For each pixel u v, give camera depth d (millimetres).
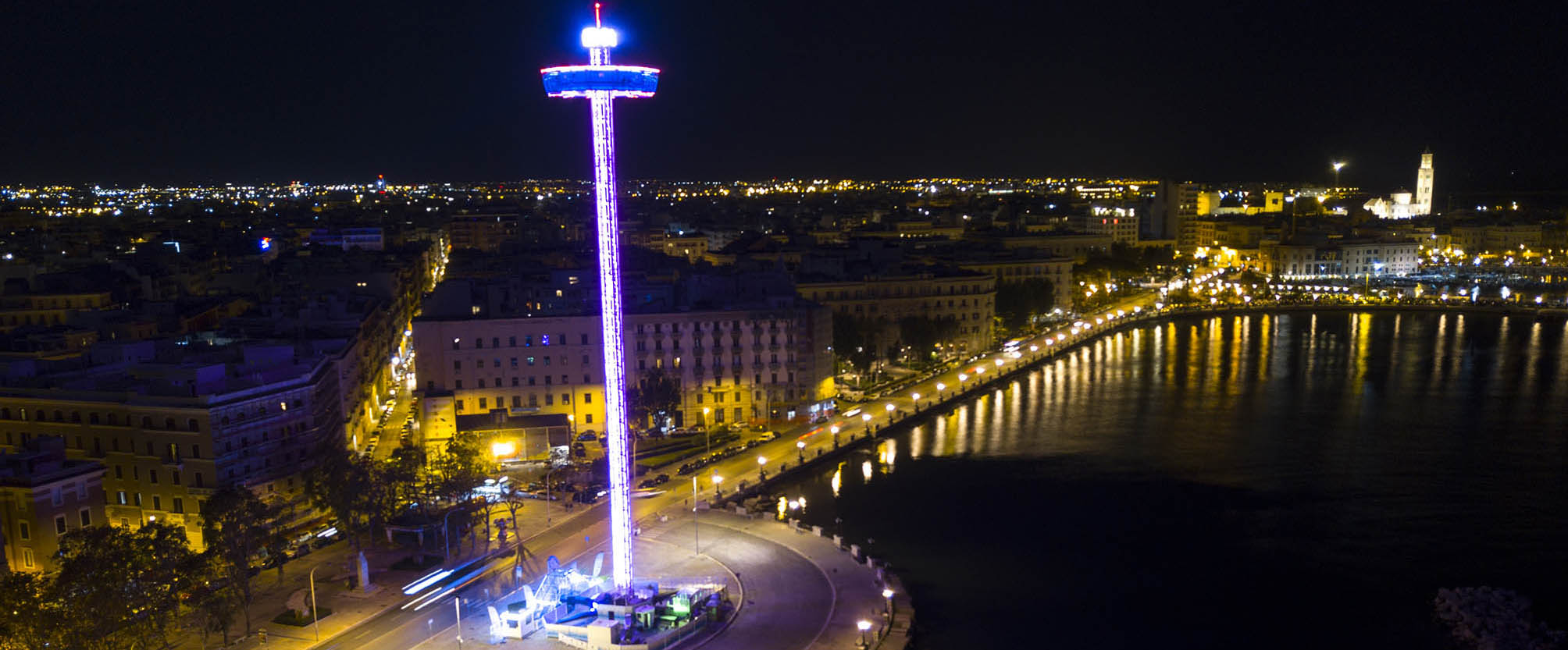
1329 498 171625
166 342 182000
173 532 118312
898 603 128250
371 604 128250
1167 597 134500
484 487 167375
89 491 138500
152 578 109938
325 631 120125
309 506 157125
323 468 145375
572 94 114875
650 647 113625
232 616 119125
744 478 180375
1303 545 151625
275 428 155000
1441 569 142625
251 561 135500
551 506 166875
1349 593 135375
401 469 145625
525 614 119250
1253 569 143250
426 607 127188
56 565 125125
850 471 189750
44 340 192000
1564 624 125875
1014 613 129750
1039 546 151750
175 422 146125
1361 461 191500
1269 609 131000
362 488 140000
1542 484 177250
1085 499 172375
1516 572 141125
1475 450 197250
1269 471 186375
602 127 116500
